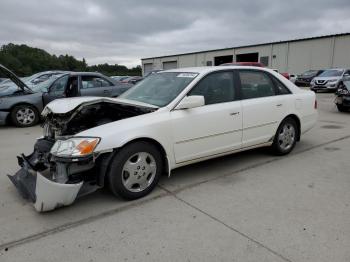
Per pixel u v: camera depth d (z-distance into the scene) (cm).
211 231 311
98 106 396
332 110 1172
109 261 268
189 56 4912
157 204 371
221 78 464
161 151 400
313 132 757
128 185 374
